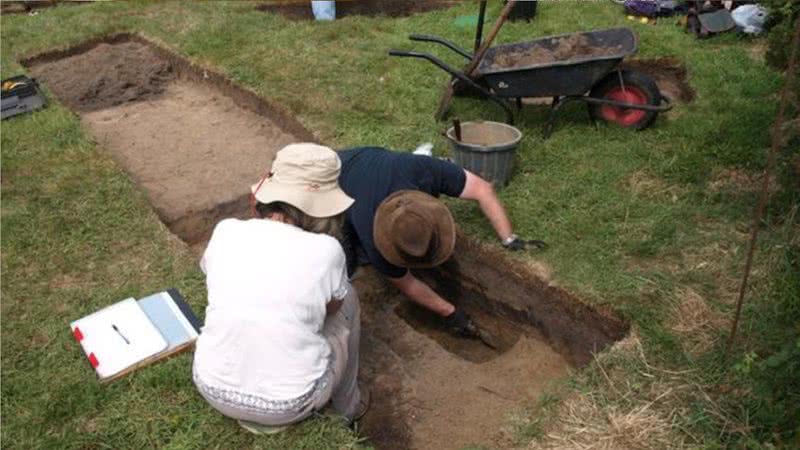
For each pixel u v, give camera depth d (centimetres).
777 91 518
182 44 722
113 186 471
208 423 286
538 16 719
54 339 341
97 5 868
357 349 306
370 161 342
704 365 293
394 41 684
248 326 246
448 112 532
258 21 773
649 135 473
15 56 729
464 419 334
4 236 420
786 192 382
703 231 374
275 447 269
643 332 315
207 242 465
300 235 252
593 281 347
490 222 388
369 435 329
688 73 569
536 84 456
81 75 706
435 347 385
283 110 568
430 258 325
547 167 445
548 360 363
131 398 303
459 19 736
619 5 739
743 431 261
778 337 299
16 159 512
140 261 398
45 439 286
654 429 270
